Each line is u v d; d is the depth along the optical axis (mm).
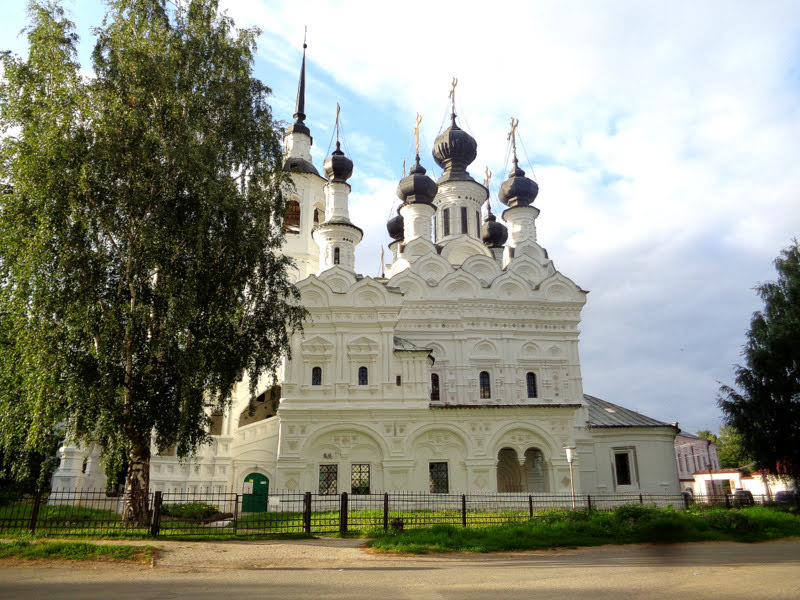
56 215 19188
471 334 41594
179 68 23172
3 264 19594
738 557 15648
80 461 31641
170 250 20922
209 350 21375
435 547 16547
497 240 57500
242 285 23297
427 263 44062
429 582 11984
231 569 13727
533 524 20781
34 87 21000
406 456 35781
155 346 20594
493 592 10859
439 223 52125
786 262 34656
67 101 20766
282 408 35844
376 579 12367
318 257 50094
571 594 10602
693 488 72125
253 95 25688
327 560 15031
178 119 22250
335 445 35938
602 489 39094
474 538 18031
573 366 41906
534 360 41750
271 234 25094
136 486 20516
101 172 20344
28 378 18625
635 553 16547
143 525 19984
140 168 20891
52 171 19266
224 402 23156
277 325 24812
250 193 24219
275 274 24969
